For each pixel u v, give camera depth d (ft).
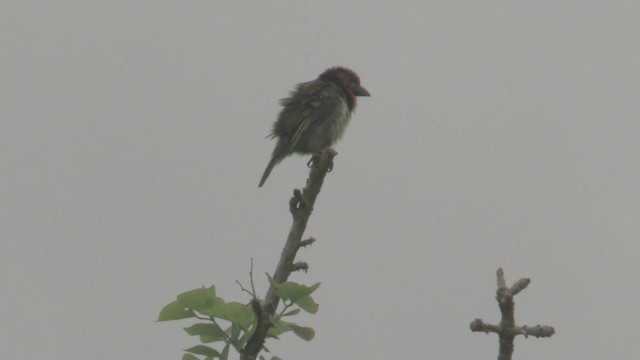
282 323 22.85
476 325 19.17
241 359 22.79
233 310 22.82
